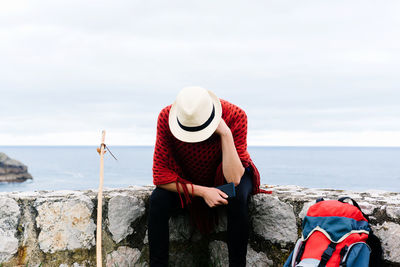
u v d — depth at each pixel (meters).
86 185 100.81
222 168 2.67
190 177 2.88
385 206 2.43
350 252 2.14
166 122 2.71
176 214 3.20
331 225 2.27
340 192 3.27
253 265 3.03
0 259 2.79
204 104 2.50
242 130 2.74
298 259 2.30
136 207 3.09
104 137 2.89
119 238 3.00
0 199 2.84
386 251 2.38
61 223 2.87
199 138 2.49
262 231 2.97
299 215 2.77
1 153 92.69
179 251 3.22
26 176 95.50
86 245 2.92
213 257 3.26
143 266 3.13
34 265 2.83
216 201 2.54
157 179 2.69
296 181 133.25
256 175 2.88
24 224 2.84
